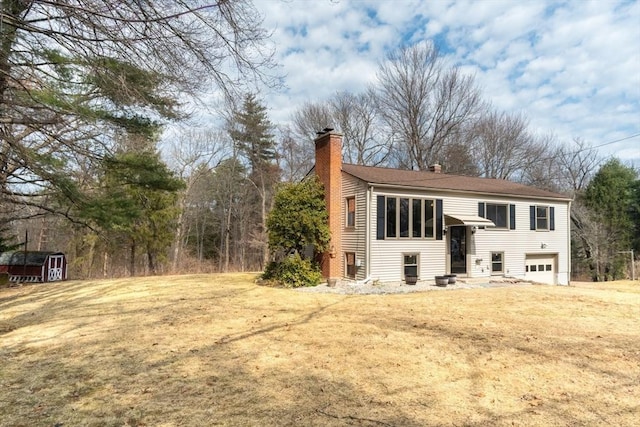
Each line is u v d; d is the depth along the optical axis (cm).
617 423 405
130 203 1391
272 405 447
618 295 1318
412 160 3372
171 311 1027
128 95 553
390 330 805
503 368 576
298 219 1611
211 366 584
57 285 1712
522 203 1928
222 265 3712
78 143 895
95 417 417
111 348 681
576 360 613
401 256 1619
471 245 1778
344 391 490
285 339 735
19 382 522
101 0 410
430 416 420
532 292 1395
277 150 3719
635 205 2959
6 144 855
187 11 426
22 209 1603
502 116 3375
